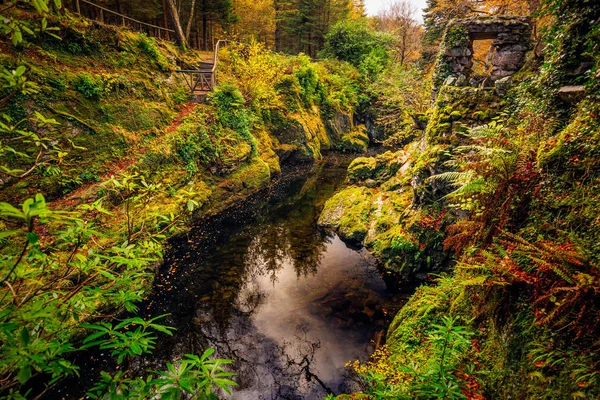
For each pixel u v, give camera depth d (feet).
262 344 20.16
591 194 10.57
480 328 13.16
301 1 105.81
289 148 63.72
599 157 10.82
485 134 16.30
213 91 47.26
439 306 17.20
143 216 8.35
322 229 37.24
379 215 33.65
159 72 44.42
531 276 10.27
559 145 12.19
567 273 8.85
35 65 28.04
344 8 112.47
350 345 19.71
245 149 45.78
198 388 5.29
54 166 7.55
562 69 16.93
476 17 28.60
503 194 13.79
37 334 5.67
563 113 16.11
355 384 17.20
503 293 11.84
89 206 6.59
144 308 22.49
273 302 24.14
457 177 16.47
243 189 44.86
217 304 23.86
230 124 46.52
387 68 93.04
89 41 35.40
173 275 26.66
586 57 15.88
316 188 53.01
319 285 26.14
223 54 65.67
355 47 96.63
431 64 72.28
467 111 24.44
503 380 10.48
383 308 22.93
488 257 11.67
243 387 17.40
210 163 40.63
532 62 23.41
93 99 31.65
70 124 28.48
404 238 26.55
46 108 27.14
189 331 21.13
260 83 56.29
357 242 33.14
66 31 32.91
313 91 76.59
